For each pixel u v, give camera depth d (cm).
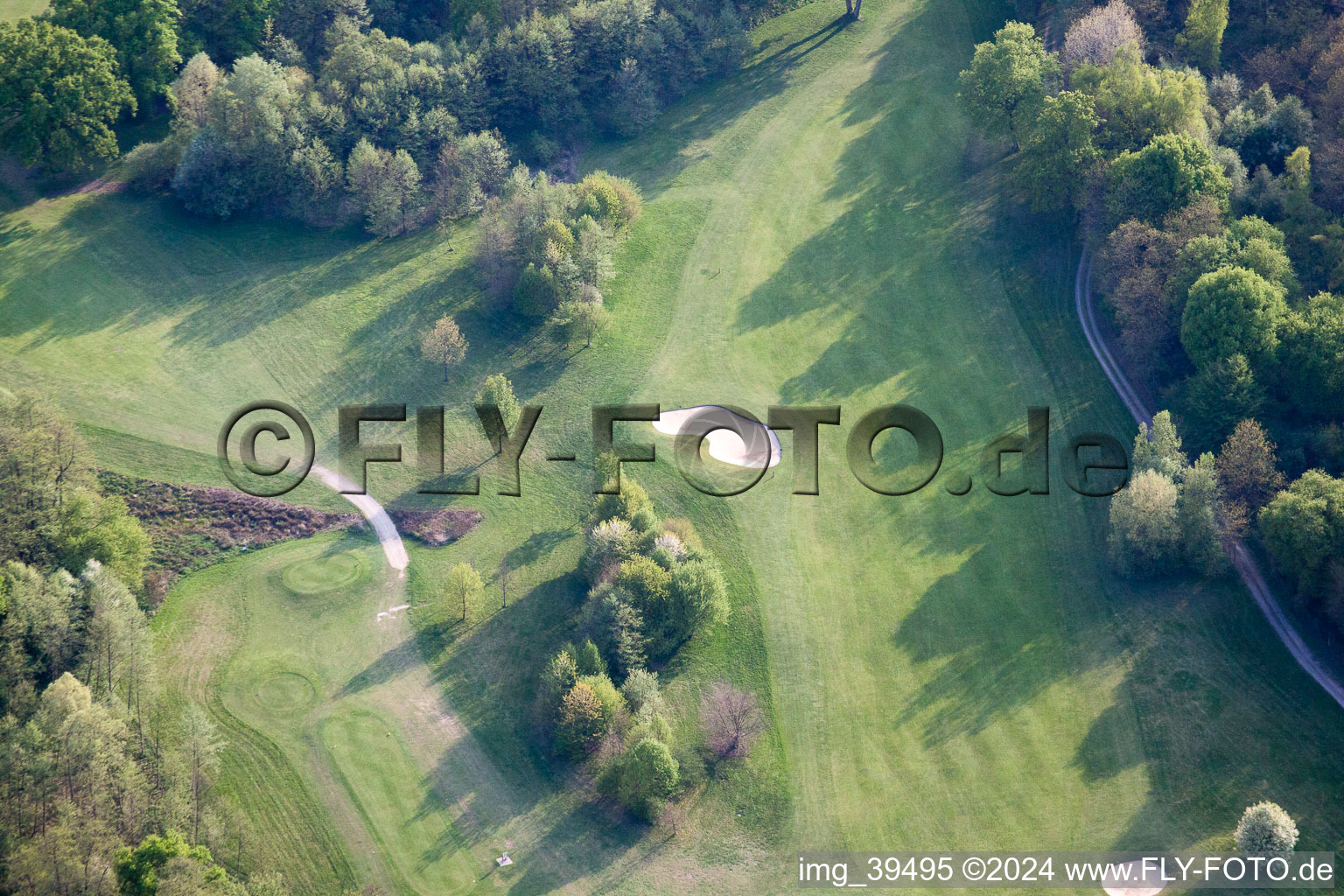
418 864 8081
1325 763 8644
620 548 9656
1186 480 9838
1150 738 8862
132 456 10706
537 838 8256
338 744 8775
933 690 9262
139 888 7431
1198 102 12456
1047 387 11500
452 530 10400
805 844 8275
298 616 9688
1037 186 12606
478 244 12662
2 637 8594
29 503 9512
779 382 11744
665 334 12250
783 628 9662
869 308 12469
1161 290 11131
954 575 10062
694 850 8225
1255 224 11319
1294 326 10331
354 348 11931
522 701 9106
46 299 12044
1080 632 9612
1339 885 7888
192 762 8288
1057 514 10481
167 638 9438
